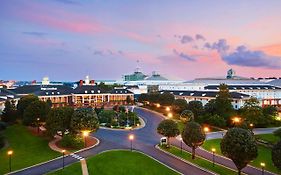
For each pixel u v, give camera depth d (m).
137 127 99.81
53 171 54.81
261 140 85.56
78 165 58.12
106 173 54.38
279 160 46.00
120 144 76.00
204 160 63.69
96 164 58.50
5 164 58.91
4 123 87.88
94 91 154.38
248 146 49.44
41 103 83.75
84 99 150.88
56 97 142.12
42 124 86.25
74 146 70.00
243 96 141.88
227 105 110.44
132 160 61.72
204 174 55.06
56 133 76.00
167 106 134.62
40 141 75.69
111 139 81.31
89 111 72.00
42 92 140.50
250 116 102.81
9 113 94.81
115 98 159.50
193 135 61.91
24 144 73.12
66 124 73.81
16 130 86.06
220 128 103.31
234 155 50.09
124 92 162.12
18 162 60.28
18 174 53.75
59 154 65.81
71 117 72.38
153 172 55.81
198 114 111.88
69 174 53.41
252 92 175.00
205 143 79.69
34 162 60.38
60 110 74.69
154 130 95.25
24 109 92.12
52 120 74.25
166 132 71.81
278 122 111.50
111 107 140.62
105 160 60.75
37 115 82.06
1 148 69.19
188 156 66.25
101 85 185.50
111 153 65.62
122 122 100.81
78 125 69.62
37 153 66.50
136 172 55.47
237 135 50.47
